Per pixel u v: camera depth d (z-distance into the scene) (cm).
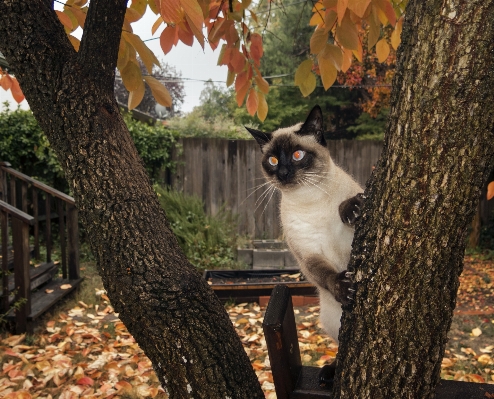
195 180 900
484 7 111
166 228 159
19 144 805
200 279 160
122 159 153
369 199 141
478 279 714
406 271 127
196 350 148
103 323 536
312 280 232
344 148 902
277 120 1595
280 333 162
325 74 234
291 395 181
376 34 208
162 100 214
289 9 1407
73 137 148
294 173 243
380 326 132
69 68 147
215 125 1130
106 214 148
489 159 120
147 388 378
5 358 430
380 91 1301
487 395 165
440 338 132
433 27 117
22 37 147
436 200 121
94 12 146
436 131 118
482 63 113
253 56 270
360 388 137
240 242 819
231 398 149
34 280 556
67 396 362
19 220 474
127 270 148
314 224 232
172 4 133
